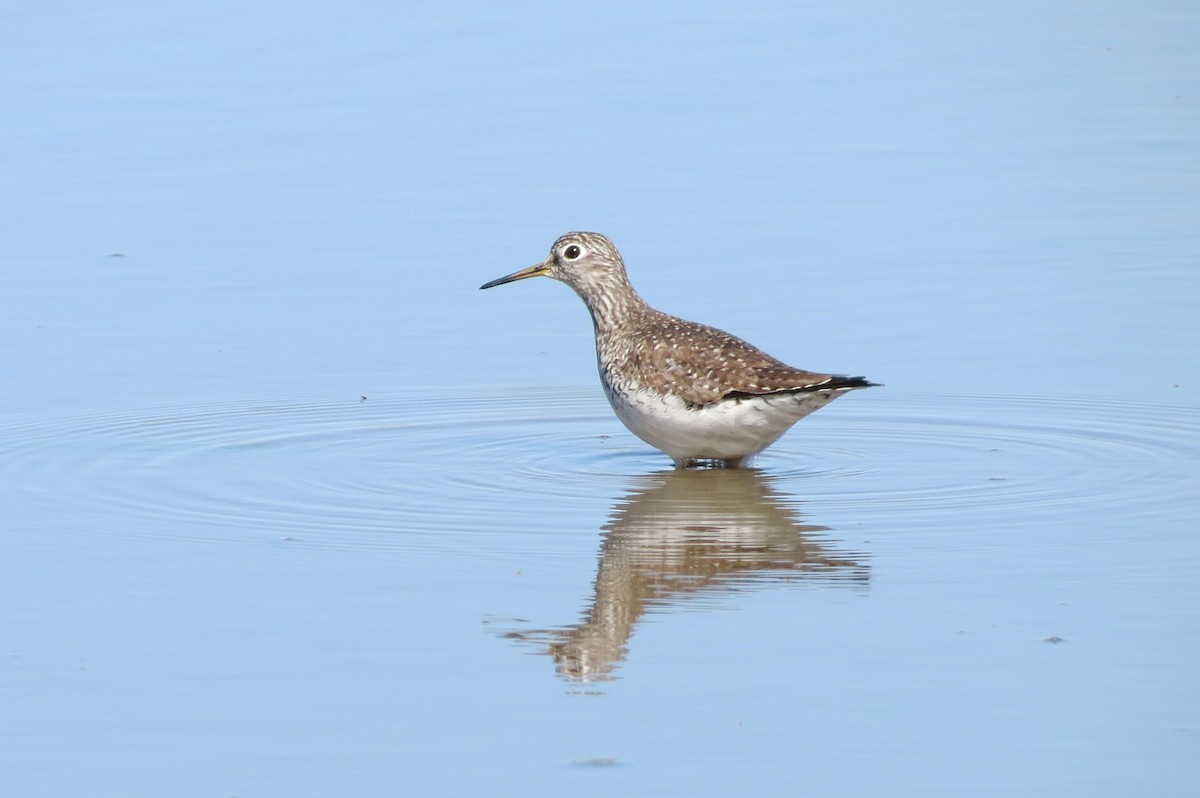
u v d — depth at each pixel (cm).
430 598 1163
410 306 1984
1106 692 997
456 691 1012
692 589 1182
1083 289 1978
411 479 1466
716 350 1492
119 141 2544
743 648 1072
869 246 2127
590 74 2844
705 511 1373
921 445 1575
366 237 2195
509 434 1623
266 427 1620
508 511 1373
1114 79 2816
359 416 1664
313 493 1416
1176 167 2403
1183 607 1123
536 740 949
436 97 2734
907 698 995
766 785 898
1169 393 1686
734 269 2047
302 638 1091
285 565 1229
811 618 1121
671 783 901
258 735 956
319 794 891
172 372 1773
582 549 1271
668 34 3056
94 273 2064
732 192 2328
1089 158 2455
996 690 1002
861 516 1350
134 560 1238
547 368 1822
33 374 1755
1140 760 919
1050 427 1606
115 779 909
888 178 2388
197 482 1441
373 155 2492
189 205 2302
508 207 2278
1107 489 1405
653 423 1506
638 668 1044
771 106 2695
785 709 983
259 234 2203
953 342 1833
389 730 962
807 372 1454
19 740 951
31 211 2269
